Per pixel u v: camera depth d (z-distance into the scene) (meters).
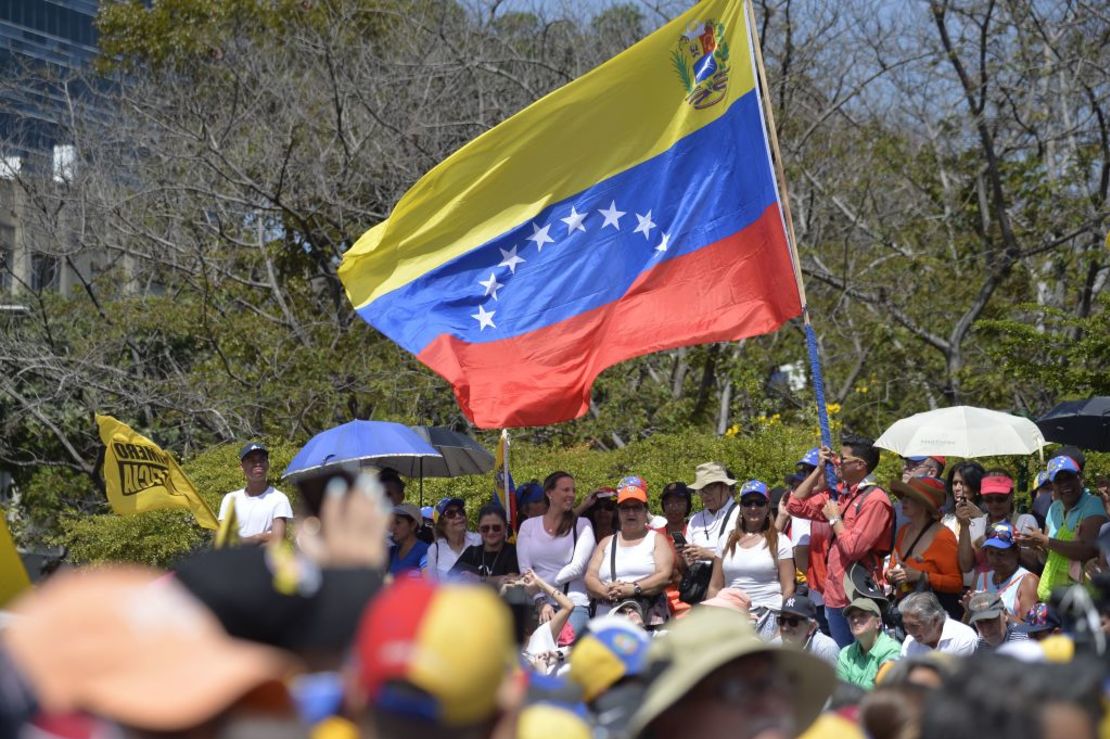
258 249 47.84
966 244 49.53
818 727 8.32
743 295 21.33
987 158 45.78
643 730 6.92
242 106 49.81
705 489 23.03
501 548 22.59
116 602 4.88
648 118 21.98
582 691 7.80
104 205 44.84
